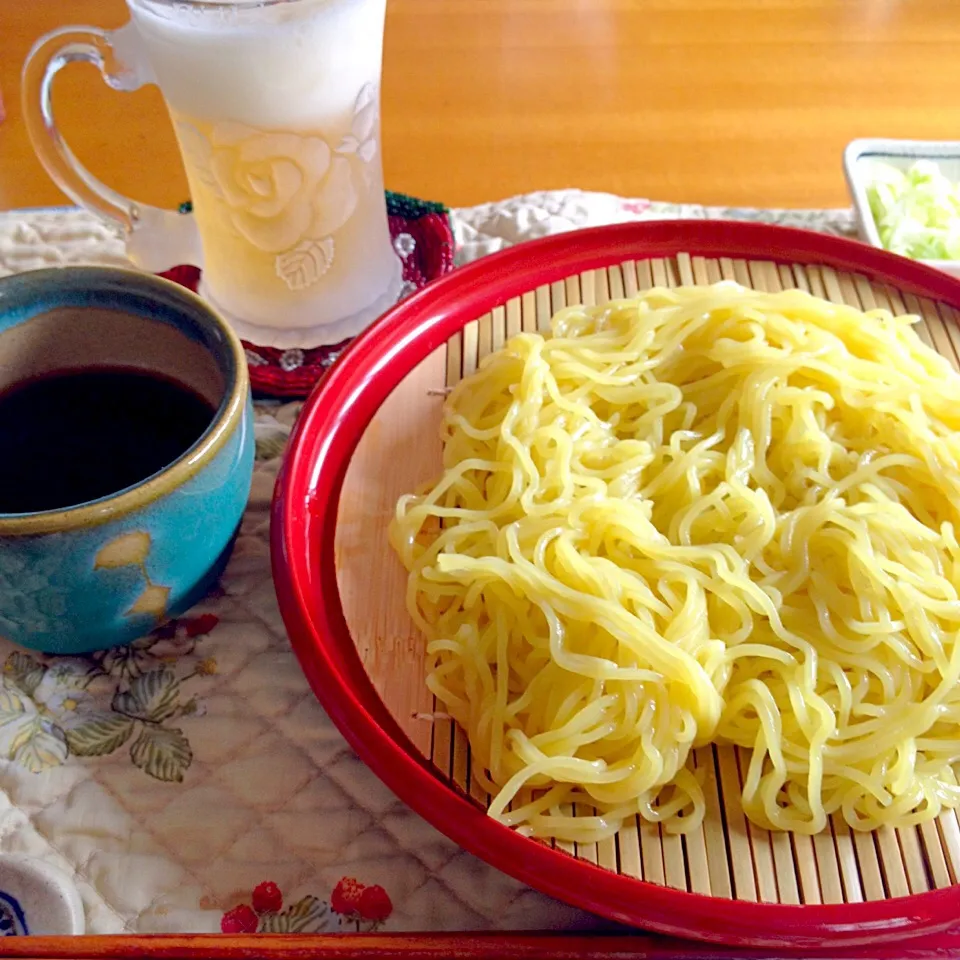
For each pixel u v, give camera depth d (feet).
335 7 2.42
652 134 3.90
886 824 1.93
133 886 1.94
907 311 2.81
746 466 2.43
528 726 2.14
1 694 2.22
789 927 1.66
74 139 3.84
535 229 3.38
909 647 2.16
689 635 2.14
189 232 3.04
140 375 2.29
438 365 2.73
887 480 2.39
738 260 2.96
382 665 2.17
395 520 2.37
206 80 2.47
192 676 2.27
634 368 2.62
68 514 1.77
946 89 4.08
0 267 3.22
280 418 2.84
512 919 1.90
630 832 1.94
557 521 2.31
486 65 4.23
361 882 1.95
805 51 4.29
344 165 2.73
